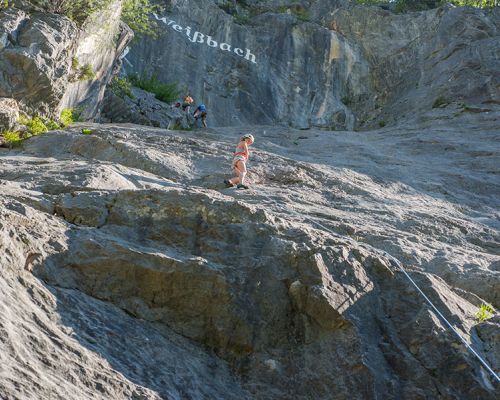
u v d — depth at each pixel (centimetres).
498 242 1132
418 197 1414
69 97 1853
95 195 773
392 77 3222
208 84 2956
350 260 686
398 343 636
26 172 1080
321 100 3142
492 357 636
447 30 3075
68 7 1809
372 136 2283
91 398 517
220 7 3384
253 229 723
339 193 1307
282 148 1772
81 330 590
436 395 600
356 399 589
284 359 632
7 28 1598
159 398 557
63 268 648
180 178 1264
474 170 1770
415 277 705
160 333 640
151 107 2436
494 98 2611
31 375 498
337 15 3372
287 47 3188
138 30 2731
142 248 695
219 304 652
